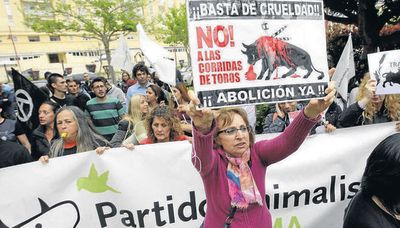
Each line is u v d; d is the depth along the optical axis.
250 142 1.86
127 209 2.50
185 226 2.56
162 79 3.43
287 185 2.62
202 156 1.61
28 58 34.06
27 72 27.36
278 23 1.69
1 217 2.33
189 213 2.55
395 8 9.06
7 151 2.65
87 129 2.94
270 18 1.68
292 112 3.61
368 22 9.23
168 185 2.51
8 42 33.03
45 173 2.39
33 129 3.62
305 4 1.73
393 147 1.28
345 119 3.18
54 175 2.40
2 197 2.33
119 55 7.56
